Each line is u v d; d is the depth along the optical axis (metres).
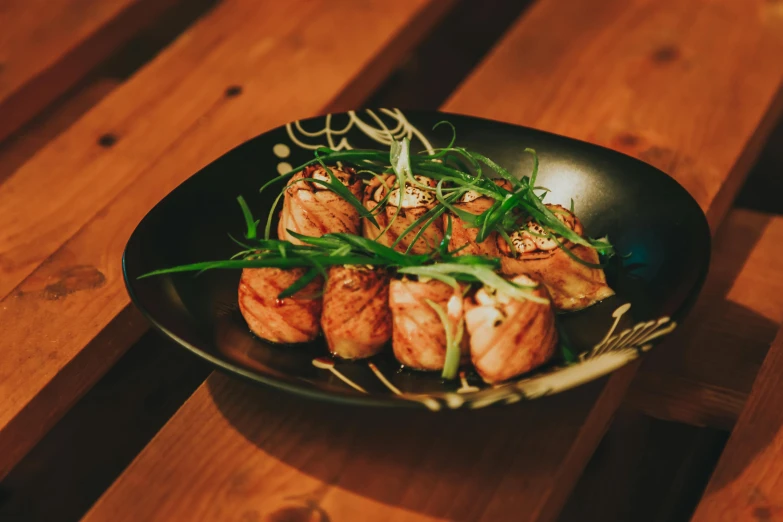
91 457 0.77
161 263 0.58
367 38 0.81
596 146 0.63
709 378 0.64
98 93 0.89
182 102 0.76
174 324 0.54
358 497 0.53
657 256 0.58
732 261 0.70
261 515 0.52
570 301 0.58
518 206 0.60
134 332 0.62
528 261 0.58
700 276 0.55
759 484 0.54
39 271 0.64
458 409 0.49
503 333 0.53
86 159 0.72
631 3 0.84
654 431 0.77
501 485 0.53
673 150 0.71
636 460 0.76
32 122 0.86
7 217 0.68
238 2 0.85
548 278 0.58
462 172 0.62
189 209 0.61
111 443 0.78
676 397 0.65
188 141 0.73
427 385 0.55
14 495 0.77
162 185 0.70
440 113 0.66
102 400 0.80
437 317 0.54
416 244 0.60
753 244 0.71
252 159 0.64
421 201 0.60
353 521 0.52
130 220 0.67
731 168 0.69
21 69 0.81
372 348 0.56
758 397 0.58
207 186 0.62
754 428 0.56
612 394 0.57
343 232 0.60
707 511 0.54
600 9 0.84
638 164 0.62
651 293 0.57
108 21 0.85
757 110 0.74
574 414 0.55
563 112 0.74
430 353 0.54
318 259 0.55
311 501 0.53
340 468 0.54
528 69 0.78
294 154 0.65
